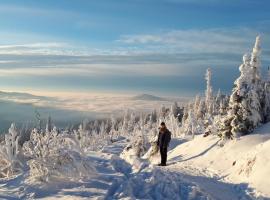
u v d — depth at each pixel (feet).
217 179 61.05
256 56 88.84
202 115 254.88
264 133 78.64
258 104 83.46
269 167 53.16
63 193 39.93
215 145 81.30
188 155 85.51
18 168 51.19
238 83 83.92
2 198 38.47
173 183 42.80
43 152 44.45
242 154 68.28
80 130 295.69
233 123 80.79
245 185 53.42
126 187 40.86
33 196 39.29
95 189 41.01
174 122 207.62
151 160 92.63
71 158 44.96
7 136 52.19
